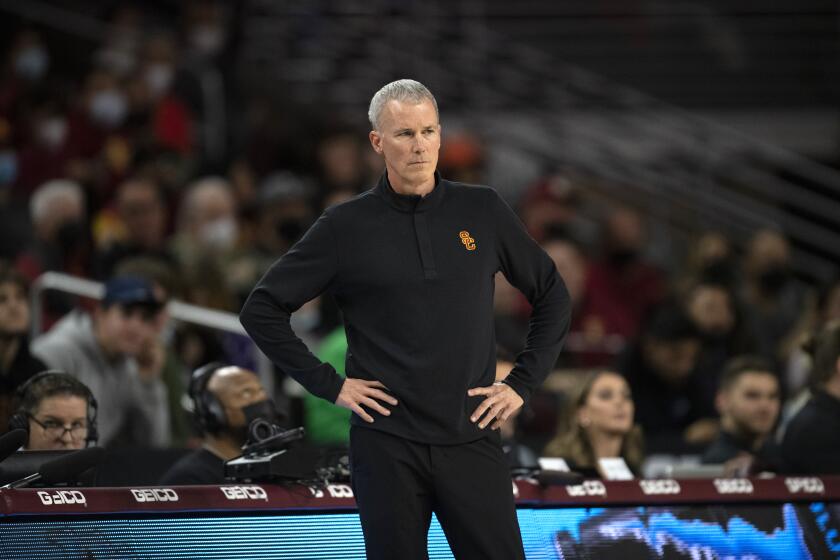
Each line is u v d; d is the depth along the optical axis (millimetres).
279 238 31078
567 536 14617
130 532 13141
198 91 41406
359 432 12312
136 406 21750
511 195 44188
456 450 12164
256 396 16328
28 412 15070
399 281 12227
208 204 30891
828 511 15484
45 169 37531
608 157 44969
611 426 19656
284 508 13734
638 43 49531
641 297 34875
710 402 26531
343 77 45406
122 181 35750
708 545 14961
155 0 46969
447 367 12141
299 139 40969
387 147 12312
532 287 12844
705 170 45031
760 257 33750
